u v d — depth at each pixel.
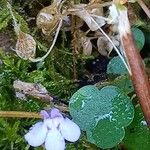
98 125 0.05
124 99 0.05
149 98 0.05
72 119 0.06
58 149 0.05
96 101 0.05
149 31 0.07
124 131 0.05
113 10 0.05
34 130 0.05
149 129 0.05
